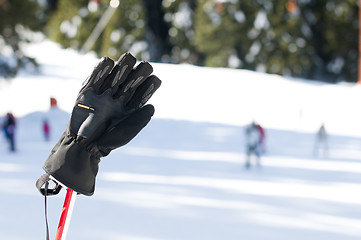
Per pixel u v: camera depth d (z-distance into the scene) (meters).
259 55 69.50
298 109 44.12
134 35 69.00
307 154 26.42
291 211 12.99
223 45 70.06
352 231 11.07
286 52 69.25
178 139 30.27
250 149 21.00
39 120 33.19
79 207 11.95
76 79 49.03
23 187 14.09
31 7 39.38
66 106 39.03
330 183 17.81
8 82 41.25
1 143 25.16
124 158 21.80
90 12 70.81
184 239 9.88
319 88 50.59
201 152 25.73
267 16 69.19
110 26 68.62
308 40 69.62
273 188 16.44
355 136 34.88
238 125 37.12
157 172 18.64
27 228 9.84
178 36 75.56
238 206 13.30
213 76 53.28
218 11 68.19
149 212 11.94
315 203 14.13
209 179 17.75
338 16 70.25
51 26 73.56
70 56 63.41
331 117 42.25
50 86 44.38
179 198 13.95
